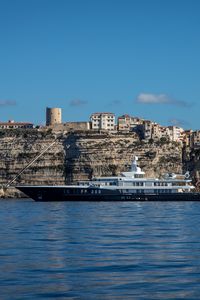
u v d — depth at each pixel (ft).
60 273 191.01
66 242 277.03
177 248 253.65
